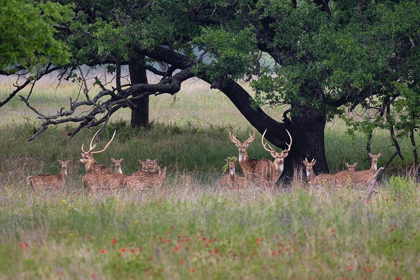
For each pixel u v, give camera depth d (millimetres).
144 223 9914
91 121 17188
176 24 17359
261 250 8453
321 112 17031
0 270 7750
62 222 10156
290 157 19594
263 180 15570
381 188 14211
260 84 15867
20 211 11383
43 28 9992
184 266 7797
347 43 15242
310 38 16656
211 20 17656
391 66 16141
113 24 16312
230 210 10641
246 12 17812
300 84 15805
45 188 15055
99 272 7523
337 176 15414
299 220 10070
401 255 8641
